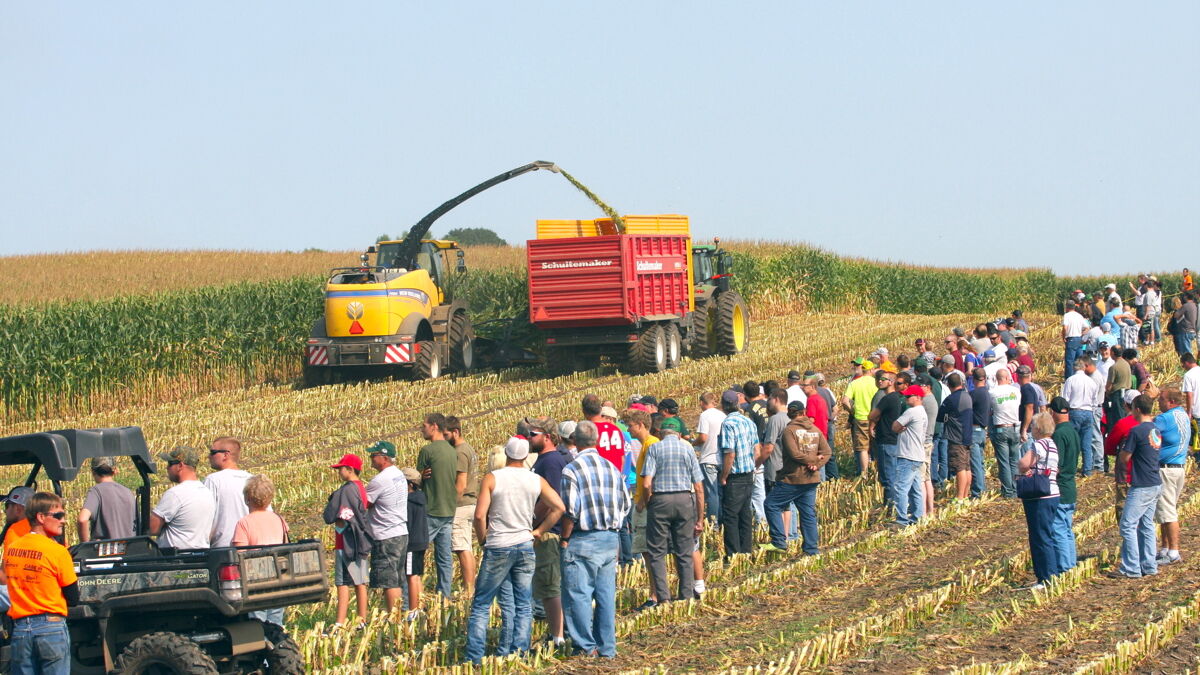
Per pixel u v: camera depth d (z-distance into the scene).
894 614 39.97
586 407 45.09
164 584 32.47
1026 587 45.34
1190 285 130.38
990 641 37.84
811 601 44.12
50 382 110.50
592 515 37.84
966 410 60.94
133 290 183.75
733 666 35.78
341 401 106.56
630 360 109.19
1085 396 69.69
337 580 41.84
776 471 54.12
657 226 112.50
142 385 118.88
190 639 31.98
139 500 47.84
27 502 31.48
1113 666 34.06
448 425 45.84
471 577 46.78
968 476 61.22
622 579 47.38
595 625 38.31
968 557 51.06
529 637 38.53
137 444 39.00
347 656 37.47
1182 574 47.16
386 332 110.62
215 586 31.92
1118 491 48.94
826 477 68.75
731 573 49.06
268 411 103.81
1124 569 46.81
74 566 33.38
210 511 37.69
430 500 45.03
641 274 107.56
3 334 107.88
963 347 77.00
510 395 106.25
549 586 39.69
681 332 120.12
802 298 197.12
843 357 126.94
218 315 125.75
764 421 56.78
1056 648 36.56
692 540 43.44
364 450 85.19
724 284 129.38
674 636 40.06
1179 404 48.62
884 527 57.56
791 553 52.47
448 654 38.41
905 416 56.50
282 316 130.88
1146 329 125.69
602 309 105.19
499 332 120.31
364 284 110.44
